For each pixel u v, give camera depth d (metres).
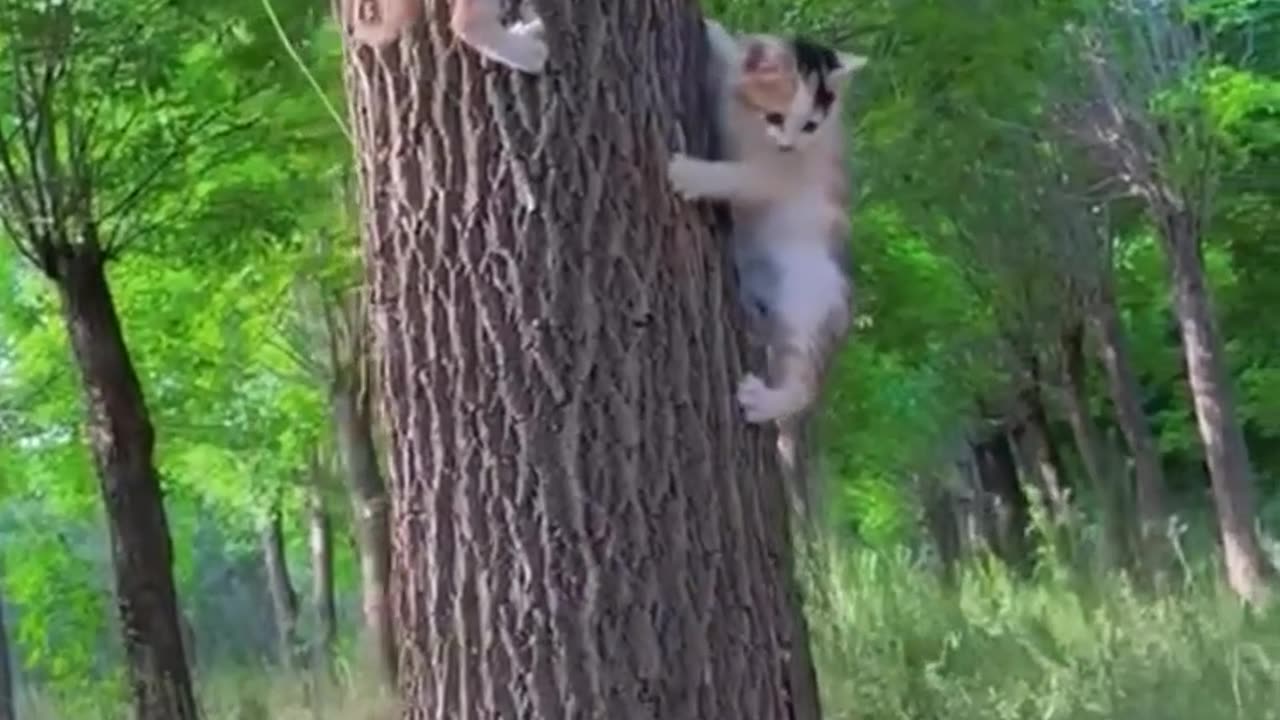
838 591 11.56
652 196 3.80
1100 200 18.42
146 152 10.65
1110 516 18.22
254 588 30.59
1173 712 8.89
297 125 10.16
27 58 10.13
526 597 3.70
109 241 11.00
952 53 10.09
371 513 14.32
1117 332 20.38
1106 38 15.98
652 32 3.88
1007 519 24.75
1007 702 9.32
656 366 3.76
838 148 4.99
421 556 3.80
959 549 24.94
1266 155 20.23
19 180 10.59
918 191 13.70
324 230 11.27
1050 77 12.78
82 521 18.17
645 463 3.73
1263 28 18.73
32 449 17.03
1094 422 25.09
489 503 3.72
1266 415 23.62
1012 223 19.00
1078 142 16.88
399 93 3.79
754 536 3.89
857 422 20.20
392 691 12.12
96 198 10.78
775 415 3.97
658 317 3.77
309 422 18.05
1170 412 26.31
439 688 3.78
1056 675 9.52
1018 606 12.30
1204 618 11.13
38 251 10.79
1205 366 16.89
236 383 17.08
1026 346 21.81
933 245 18.31
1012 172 17.83
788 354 4.66
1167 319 25.39
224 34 10.10
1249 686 9.12
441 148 3.75
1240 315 23.69
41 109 10.35
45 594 16.98
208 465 19.92
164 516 11.08
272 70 10.02
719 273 3.93
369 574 14.25
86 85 10.29
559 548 3.69
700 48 4.16
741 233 4.80
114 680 14.71
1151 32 16.44
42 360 16.14
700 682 3.75
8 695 12.52
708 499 3.80
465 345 3.73
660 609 3.72
